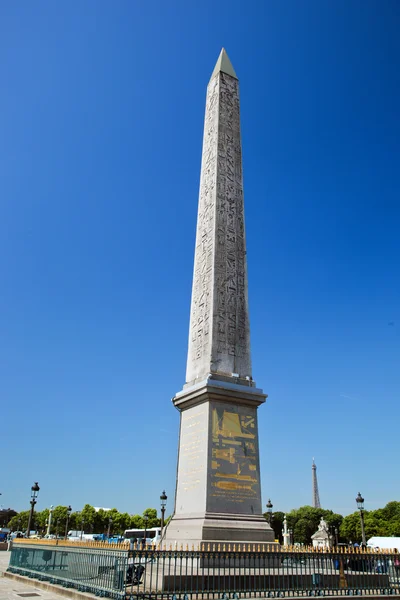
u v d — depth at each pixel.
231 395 18.98
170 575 14.16
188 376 20.97
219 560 14.33
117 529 138.75
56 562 19.64
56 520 140.62
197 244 23.67
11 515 177.25
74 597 15.73
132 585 13.54
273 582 15.03
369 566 17.27
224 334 20.62
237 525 16.98
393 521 113.06
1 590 18.81
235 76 27.42
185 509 18.11
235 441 18.56
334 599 14.80
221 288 21.44
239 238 23.05
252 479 18.36
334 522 118.81
